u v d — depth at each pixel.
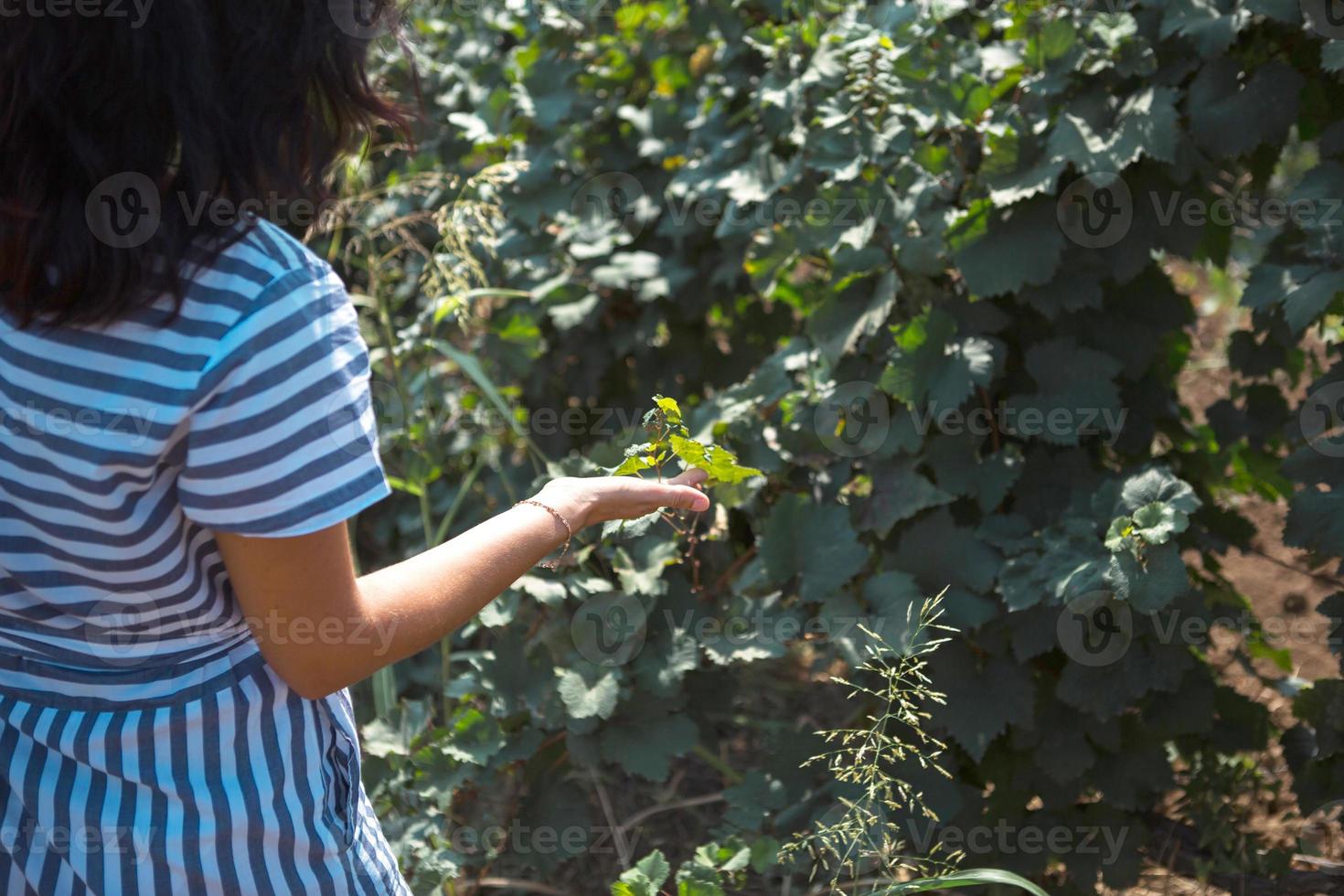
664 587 2.11
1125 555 1.82
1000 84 2.15
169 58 0.93
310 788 1.14
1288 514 1.88
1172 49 2.03
